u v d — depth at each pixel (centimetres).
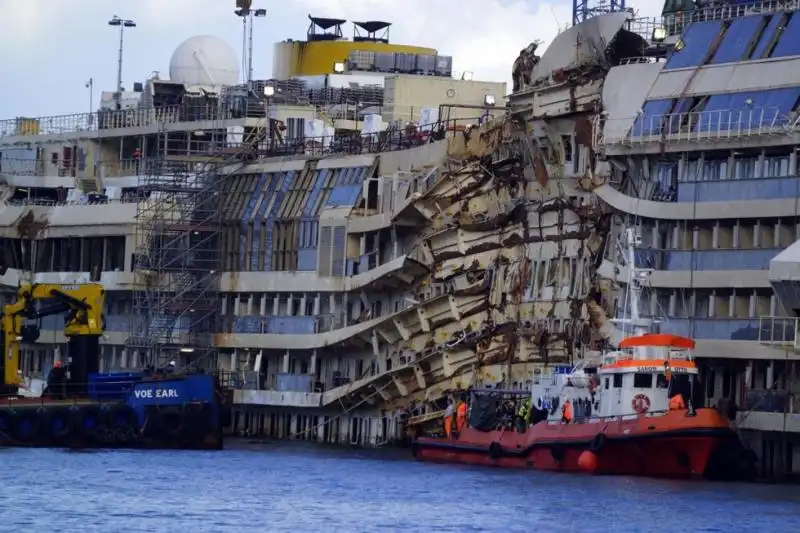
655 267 16600
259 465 17150
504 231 19400
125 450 18400
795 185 15800
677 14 18162
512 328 18900
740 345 15988
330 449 19412
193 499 14625
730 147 16138
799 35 16300
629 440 15525
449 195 19762
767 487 15000
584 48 18300
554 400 16588
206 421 18675
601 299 17688
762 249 16038
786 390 15775
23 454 17725
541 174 18912
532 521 13462
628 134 16925
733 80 16488
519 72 19375
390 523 13462
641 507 13962
